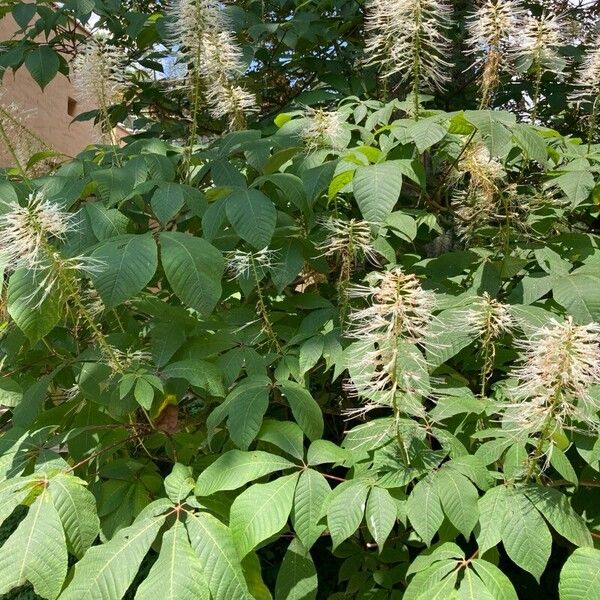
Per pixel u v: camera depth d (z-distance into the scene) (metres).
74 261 2.03
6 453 2.01
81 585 1.55
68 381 2.36
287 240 2.33
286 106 3.54
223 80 2.70
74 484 1.73
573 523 1.52
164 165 2.35
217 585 1.55
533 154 1.96
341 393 2.60
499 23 2.35
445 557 1.54
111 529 2.04
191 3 2.48
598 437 1.65
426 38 2.53
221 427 2.31
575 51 3.10
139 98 4.04
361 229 2.14
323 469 2.51
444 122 2.27
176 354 2.18
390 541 2.10
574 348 1.42
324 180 2.14
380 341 1.65
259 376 1.98
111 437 2.21
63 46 3.72
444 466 1.65
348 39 3.68
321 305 2.31
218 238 2.44
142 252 1.88
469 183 2.67
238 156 2.82
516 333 2.06
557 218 2.54
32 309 1.79
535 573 1.46
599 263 2.14
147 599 1.51
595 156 2.35
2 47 4.00
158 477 2.15
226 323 2.29
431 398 1.85
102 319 2.44
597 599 1.39
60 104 7.46
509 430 1.67
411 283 1.53
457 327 1.85
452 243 2.78
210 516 1.67
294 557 1.84
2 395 2.19
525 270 2.40
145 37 3.54
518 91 3.32
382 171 2.01
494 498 1.57
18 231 1.73
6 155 3.12
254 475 1.73
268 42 3.79
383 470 1.68
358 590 2.11
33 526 1.62
